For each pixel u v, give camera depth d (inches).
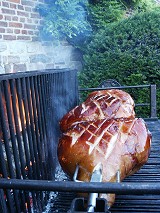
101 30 167.0
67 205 54.4
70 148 46.8
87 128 49.8
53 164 67.7
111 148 45.8
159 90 153.7
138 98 154.8
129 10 206.5
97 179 40.1
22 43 121.8
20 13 119.1
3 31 109.3
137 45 155.5
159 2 255.6
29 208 49.0
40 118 57.6
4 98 42.1
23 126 48.4
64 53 159.0
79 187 23.8
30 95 52.1
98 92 80.7
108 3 178.4
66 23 148.1
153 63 151.5
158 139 90.5
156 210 48.1
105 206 29.8
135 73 155.6
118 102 69.7
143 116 155.6
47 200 56.9
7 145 42.4
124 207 49.2
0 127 41.2
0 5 106.8
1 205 39.4
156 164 69.9
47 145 62.7
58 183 24.2
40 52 136.1
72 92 101.7
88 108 66.4
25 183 24.6
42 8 133.3
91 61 162.9
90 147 45.6
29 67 127.6
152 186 22.9
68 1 146.3
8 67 113.0
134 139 49.2
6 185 24.7
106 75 159.8
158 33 151.6
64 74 85.2
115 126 49.8
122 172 45.8
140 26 156.0
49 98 65.5
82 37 171.3
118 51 156.4
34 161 53.4
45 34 138.6
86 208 31.4
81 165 44.8
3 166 40.9
